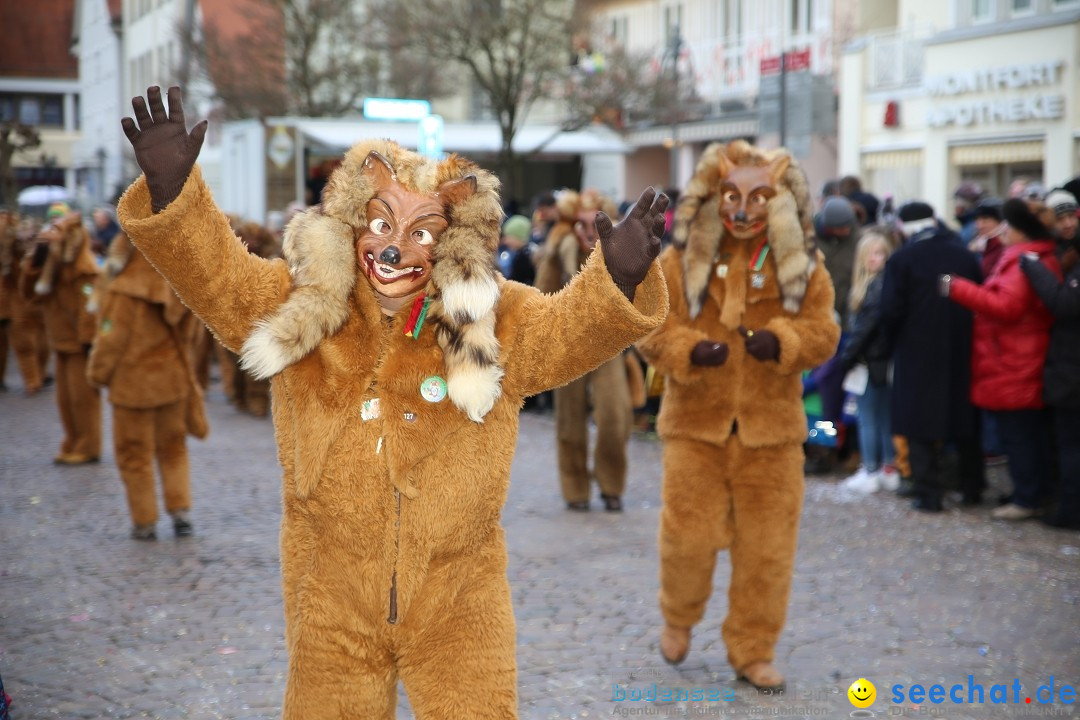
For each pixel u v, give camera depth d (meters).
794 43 22.94
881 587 6.01
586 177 28.95
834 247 9.27
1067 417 7.24
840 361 8.60
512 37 20.44
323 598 2.91
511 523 7.59
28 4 51.47
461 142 20.91
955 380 7.75
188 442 10.93
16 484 9.00
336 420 2.89
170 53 33.25
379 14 20.58
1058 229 7.43
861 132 19.52
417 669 2.92
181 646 5.18
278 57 24.64
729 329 4.65
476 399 2.85
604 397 7.82
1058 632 5.30
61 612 5.68
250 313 2.90
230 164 20.16
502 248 12.73
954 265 7.74
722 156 4.71
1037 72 15.71
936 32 17.69
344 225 2.96
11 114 50.69
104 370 6.94
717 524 4.66
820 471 9.20
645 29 27.44
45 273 9.59
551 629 5.37
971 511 7.88
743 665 4.66
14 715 4.35
